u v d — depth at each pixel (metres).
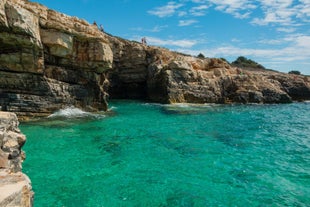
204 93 35.34
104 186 8.68
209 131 17.73
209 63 42.81
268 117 25.48
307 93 47.59
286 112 29.89
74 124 17.23
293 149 13.85
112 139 14.54
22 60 16.77
